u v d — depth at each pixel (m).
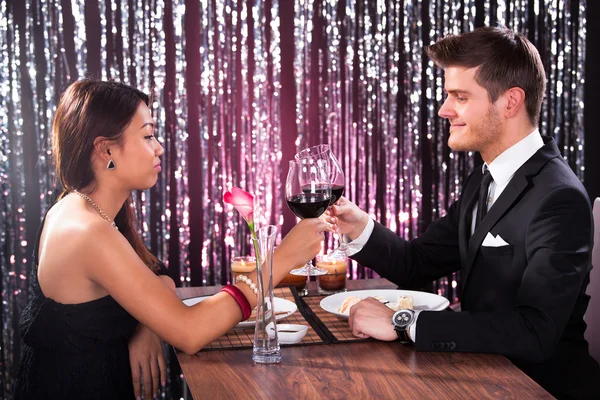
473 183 1.99
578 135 3.43
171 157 3.05
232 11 3.05
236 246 3.16
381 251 2.03
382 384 1.33
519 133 1.77
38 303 1.60
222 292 1.55
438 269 2.09
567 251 1.57
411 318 1.55
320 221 1.63
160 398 3.04
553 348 1.53
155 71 3.00
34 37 2.88
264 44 3.10
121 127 1.61
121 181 1.66
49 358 1.57
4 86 2.87
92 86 1.64
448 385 1.32
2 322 2.94
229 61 3.07
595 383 1.64
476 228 1.79
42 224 1.70
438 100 3.29
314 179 1.58
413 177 3.30
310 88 3.16
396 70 3.24
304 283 2.09
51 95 2.91
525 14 3.34
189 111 3.05
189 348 1.48
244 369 1.42
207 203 3.11
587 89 3.41
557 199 1.63
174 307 1.49
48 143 2.90
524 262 1.69
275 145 3.16
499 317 1.52
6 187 2.90
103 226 1.52
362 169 3.25
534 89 1.74
